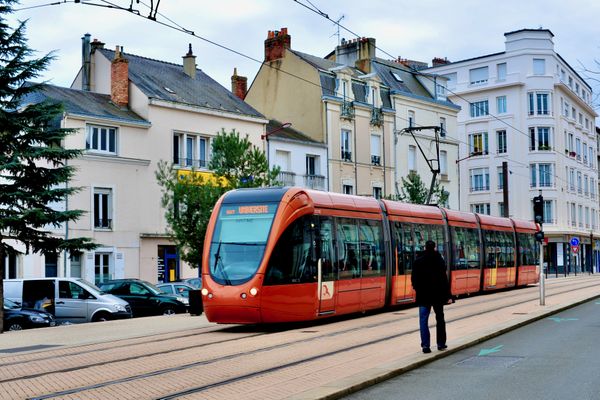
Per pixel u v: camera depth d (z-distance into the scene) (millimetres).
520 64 76688
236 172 31766
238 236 19516
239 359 13648
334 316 23203
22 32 23031
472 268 32469
